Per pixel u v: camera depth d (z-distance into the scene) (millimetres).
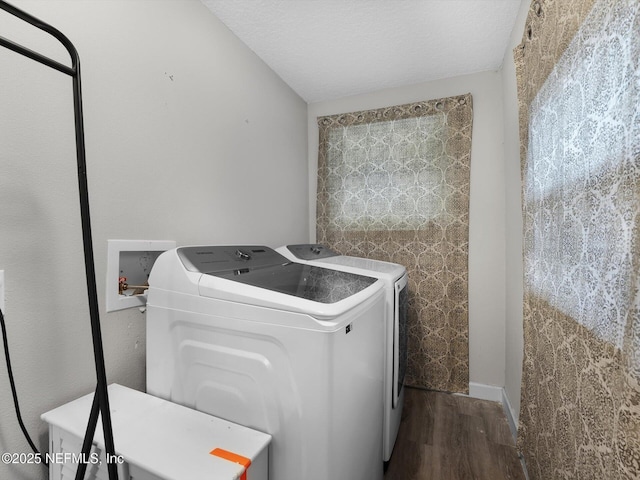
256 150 2018
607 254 670
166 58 1356
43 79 929
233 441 814
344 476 913
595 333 725
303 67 2193
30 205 899
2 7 547
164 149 1344
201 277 1001
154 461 719
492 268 2221
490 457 1605
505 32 1820
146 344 1159
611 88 649
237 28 1767
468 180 2250
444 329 2295
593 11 723
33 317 902
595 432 724
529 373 1343
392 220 2461
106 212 1111
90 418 694
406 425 1892
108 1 1118
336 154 2646
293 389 854
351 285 1205
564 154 910
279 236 2287
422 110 2383
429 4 1600
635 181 568
